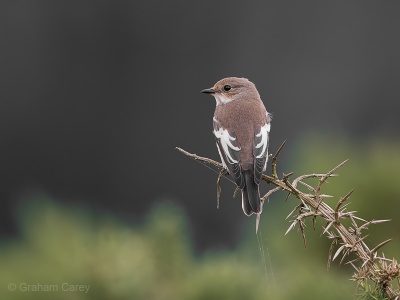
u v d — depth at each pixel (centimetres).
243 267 426
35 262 411
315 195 397
